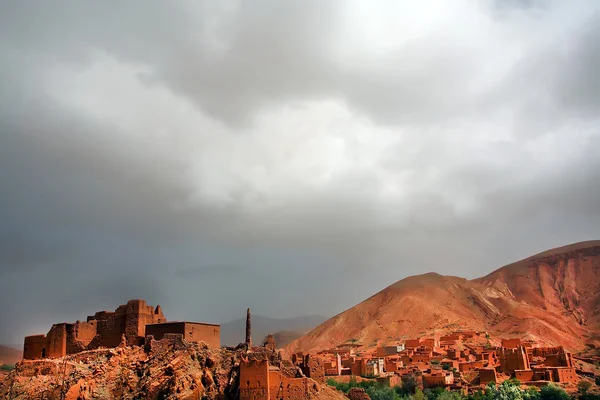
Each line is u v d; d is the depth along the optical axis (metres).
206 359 84.62
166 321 98.50
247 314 97.50
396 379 161.00
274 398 77.69
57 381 83.44
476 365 170.38
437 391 142.75
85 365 86.06
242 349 91.88
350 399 100.19
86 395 79.25
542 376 151.75
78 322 94.44
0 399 85.06
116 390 81.44
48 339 94.56
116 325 94.12
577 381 154.00
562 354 169.25
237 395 77.56
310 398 79.19
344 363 181.12
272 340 99.00
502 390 128.62
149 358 85.56
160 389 78.44
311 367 95.62
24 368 88.88
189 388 77.81
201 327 91.81
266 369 77.31
